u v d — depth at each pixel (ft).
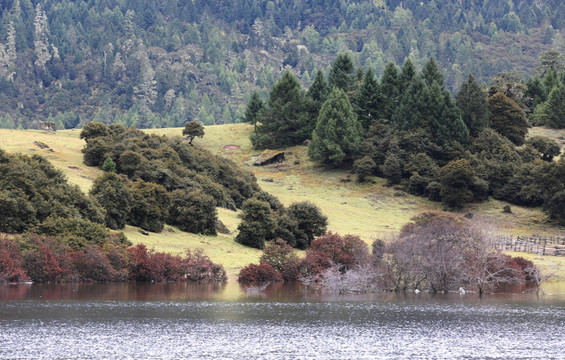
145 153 418.10
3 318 186.29
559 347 169.48
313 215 369.71
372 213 483.10
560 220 469.98
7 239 255.09
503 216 481.46
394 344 170.40
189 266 280.31
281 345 167.84
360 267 264.93
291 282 289.94
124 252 275.39
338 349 165.07
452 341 174.29
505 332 184.85
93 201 307.17
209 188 405.18
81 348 160.45
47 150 450.71
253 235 342.23
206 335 176.24
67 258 258.78
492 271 277.23
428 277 265.34
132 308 207.41
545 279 303.48
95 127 461.78
